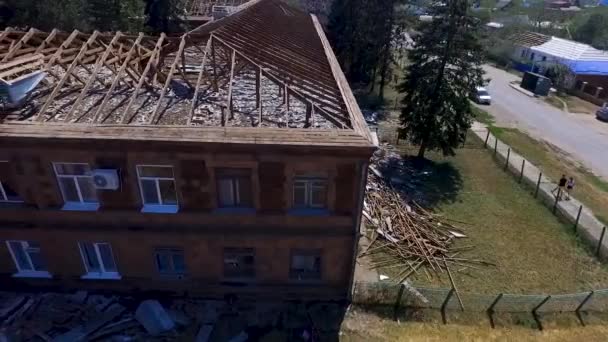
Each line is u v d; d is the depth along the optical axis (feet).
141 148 48.14
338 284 60.23
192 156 49.44
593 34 248.73
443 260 73.15
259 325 57.31
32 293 60.23
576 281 69.56
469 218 86.02
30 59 57.98
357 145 47.34
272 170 50.70
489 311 61.67
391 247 75.66
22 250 58.03
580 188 100.99
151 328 55.21
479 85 100.94
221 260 58.13
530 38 230.68
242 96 62.13
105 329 55.31
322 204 54.65
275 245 56.49
